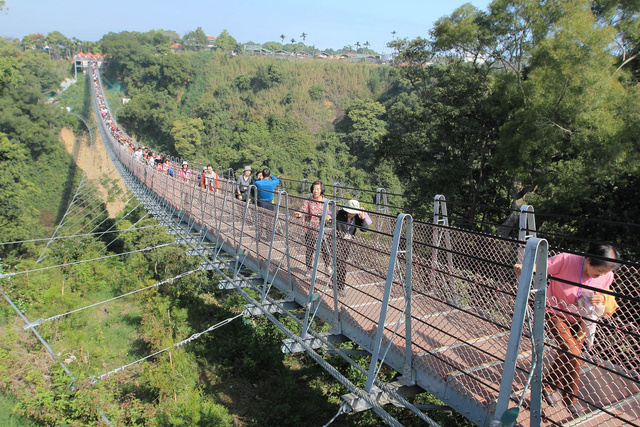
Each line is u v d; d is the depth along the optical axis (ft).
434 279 16.01
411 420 26.25
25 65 232.53
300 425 28.86
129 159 84.84
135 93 259.80
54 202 145.79
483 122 52.60
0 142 83.10
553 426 9.87
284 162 151.23
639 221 33.58
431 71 60.70
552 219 38.70
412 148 61.62
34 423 24.34
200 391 31.99
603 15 44.39
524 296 8.66
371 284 18.01
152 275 60.23
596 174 35.29
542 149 38.93
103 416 24.00
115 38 291.79
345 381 14.46
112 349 38.99
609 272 10.64
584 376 11.27
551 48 38.04
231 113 206.59
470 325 13.71
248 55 274.36
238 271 26.48
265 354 36.47
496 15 49.26
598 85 35.47
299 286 19.60
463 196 57.62
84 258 67.26
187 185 42.88
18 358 30.35
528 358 11.91
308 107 203.00
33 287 46.16
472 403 10.98
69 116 202.18
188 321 45.14
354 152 163.43
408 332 12.70
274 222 20.48
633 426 7.82
